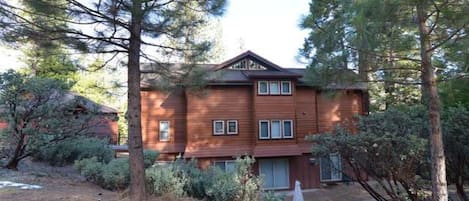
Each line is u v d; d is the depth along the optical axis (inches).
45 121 339.3
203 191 298.8
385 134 335.9
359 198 582.2
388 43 238.2
